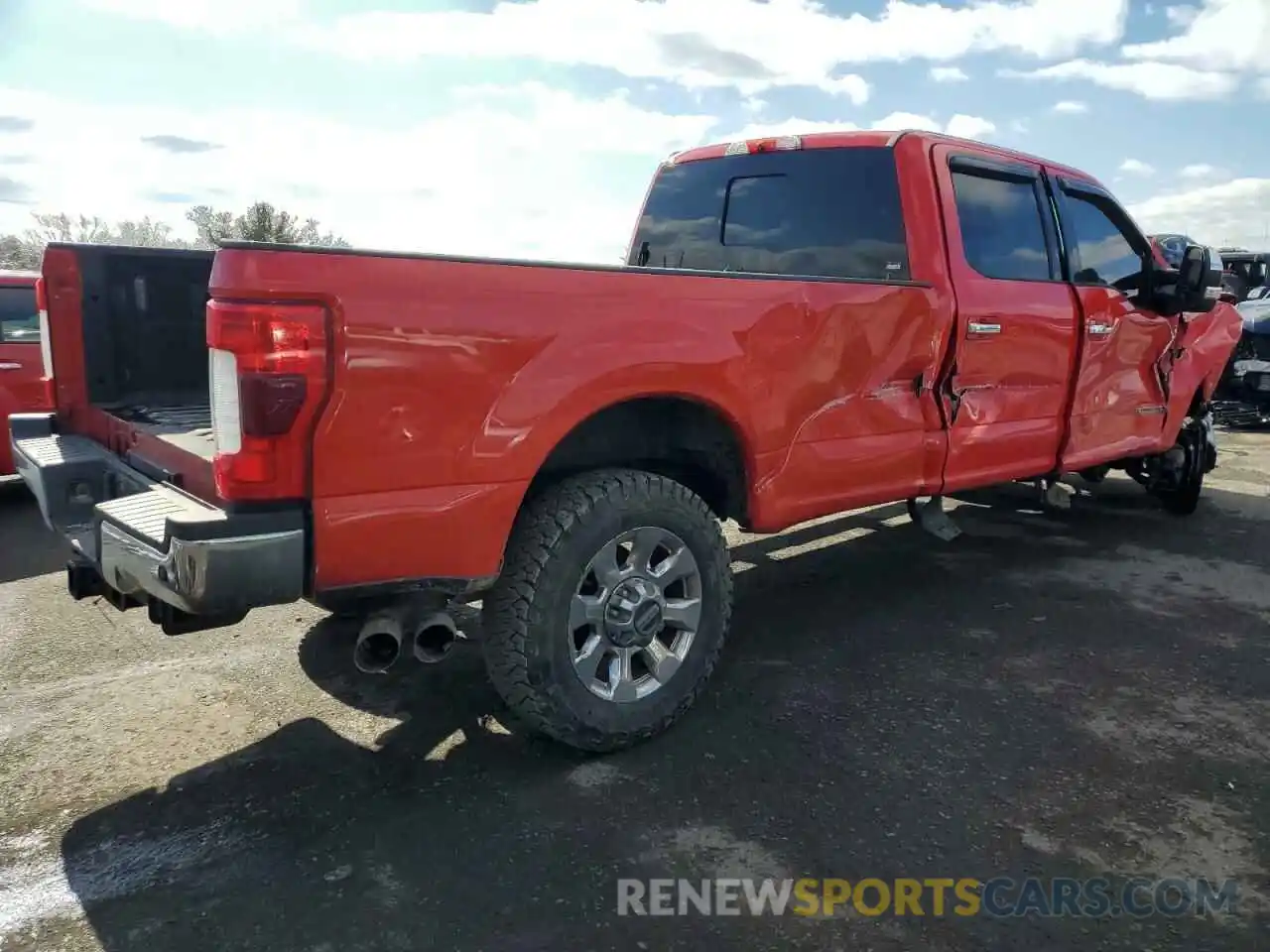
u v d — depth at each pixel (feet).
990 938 7.36
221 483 7.85
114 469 11.12
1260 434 36.04
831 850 8.49
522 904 7.76
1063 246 16.15
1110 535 19.88
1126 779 9.71
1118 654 13.14
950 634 13.94
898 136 13.92
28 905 7.80
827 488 12.25
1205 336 20.21
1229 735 10.69
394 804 9.30
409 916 7.63
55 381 12.69
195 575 7.66
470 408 8.64
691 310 10.21
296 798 9.42
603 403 9.53
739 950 7.22
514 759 10.19
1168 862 8.32
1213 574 16.98
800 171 15.07
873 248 14.12
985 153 14.80
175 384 13.58
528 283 8.92
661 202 17.24
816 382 11.71
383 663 8.73
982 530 20.26
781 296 11.13
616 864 8.30
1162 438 19.48
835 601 15.49
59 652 13.24
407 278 8.20
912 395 13.21
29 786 9.66
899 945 7.28
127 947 7.31
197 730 10.89
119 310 13.02
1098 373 16.83
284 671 12.53
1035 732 10.77
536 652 9.46
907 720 11.07
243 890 8.00
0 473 22.50
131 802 9.36
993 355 14.33
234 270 7.53
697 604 10.71
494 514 8.92
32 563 17.71
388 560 8.47
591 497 9.72
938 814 9.06
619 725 10.08
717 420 11.17
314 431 7.93
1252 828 8.84
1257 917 7.59
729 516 11.84
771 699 11.64
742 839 8.66
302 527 8.00
